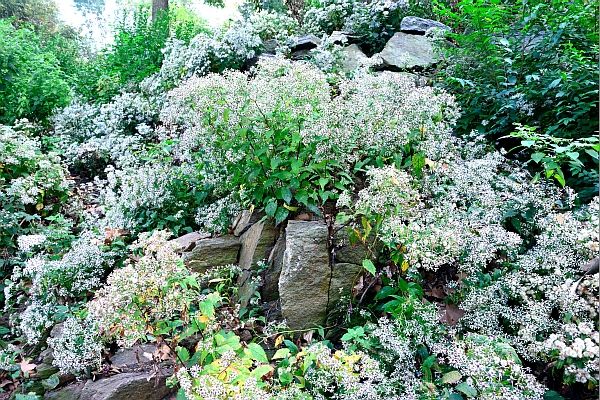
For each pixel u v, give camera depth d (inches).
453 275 111.7
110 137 244.4
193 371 83.5
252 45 249.6
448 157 126.2
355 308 112.0
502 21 178.7
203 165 149.1
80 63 402.3
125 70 307.4
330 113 123.3
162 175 162.1
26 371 117.6
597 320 81.7
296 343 108.7
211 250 134.0
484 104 161.0
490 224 109.2
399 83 130.5
